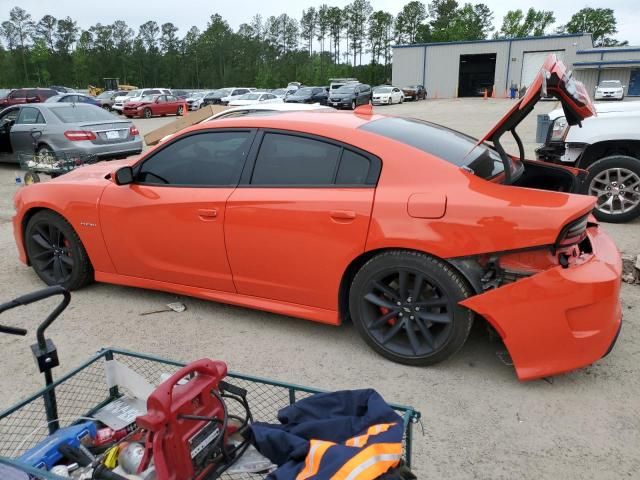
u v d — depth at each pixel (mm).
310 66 93562
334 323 3494
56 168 8641
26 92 27312
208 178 3760
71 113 10312
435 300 3129
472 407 2898
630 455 2512
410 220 3057
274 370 3318
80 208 4234
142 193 3969
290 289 3562
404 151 3209
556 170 3715
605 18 101000
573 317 2865
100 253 4285
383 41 105125
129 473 1870
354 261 3344
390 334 3324
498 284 2959
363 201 3188
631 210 6254
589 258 3012
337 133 3381
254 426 2010
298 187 3428
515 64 49594
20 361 3510
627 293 4324
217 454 1935
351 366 3346
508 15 96562
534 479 2387
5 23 107250
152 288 4199
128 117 30750
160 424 1720
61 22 109750
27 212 4594
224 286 3844
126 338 3783
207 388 1876
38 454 2059
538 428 2719
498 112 29812
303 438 1898
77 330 3918
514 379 3145
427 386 3104
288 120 3598
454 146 3445
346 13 110438
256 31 114438
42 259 4672
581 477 2389
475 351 3471
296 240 3404
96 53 103375
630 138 6078
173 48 110562
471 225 2920
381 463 1655
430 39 92188
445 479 2395
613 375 3156
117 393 2584
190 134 3852
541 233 2793
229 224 3609
